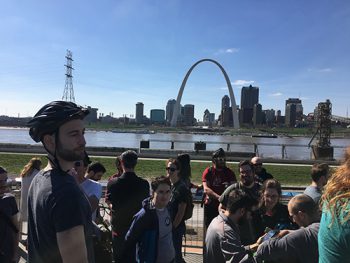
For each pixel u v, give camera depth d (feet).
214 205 20.59
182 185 16.81
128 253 13.58
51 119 6.20
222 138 335.67
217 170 22.06
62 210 5.80
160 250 13.11
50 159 6.47
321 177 15.85
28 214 6.74
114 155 98.63
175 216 16.43
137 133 455.22
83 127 6.61
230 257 10.83
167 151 104.63
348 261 5.51
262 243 10.27
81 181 15.53
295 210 10.61
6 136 324.60
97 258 11.52
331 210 5.74
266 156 114.93
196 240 24.86
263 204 14.39
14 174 58.13
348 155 6.20
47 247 6.09
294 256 9.69
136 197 15.66
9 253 12.26
